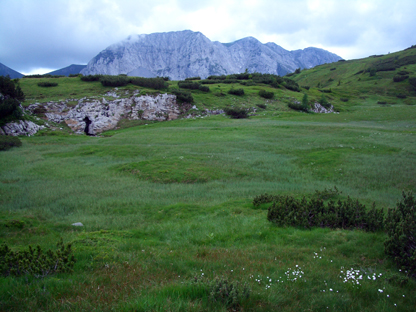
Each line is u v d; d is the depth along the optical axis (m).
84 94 68.81
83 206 15.80
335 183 20.95
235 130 50.19
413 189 18.33
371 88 133.12
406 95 118.75
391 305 4.67
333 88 142.75
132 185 21.03
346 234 9.17
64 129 56.91
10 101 49.09
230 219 11.98
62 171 25.72
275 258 7.10
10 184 20.72
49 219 13.12
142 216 13.51
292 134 44.88
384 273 6.21
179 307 3.94
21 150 36.16
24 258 5.85
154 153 33.78
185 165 26.69
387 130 44.56
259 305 4.25
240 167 26.44
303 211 11.17
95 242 8.41
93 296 4.48
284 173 24.44
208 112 72.75
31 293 4.52
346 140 37.16
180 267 6.23
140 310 3.89
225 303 4.23
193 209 14.31
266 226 10.59
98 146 38.50
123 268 6.14
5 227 10.75
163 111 69.88
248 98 86.19
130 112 67.50
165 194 18.44
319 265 6.65
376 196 16.83
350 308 4.50
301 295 4.86
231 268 6.27
